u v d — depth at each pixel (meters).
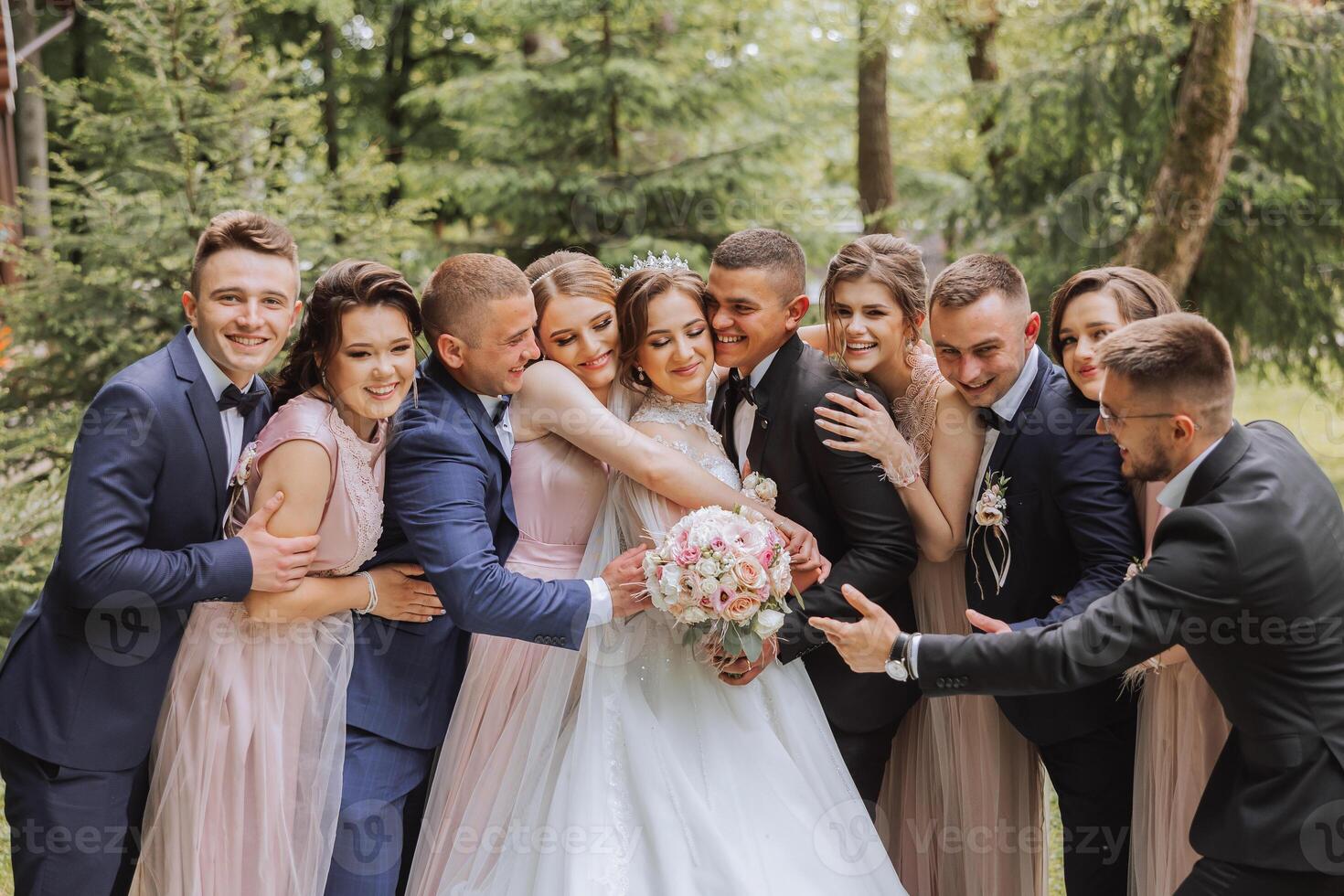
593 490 2.67
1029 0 7.67
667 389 2.62
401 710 2.53
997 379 2.53
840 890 2.45
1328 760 2.05
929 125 9.98
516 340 2.46
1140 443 2.18
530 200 8.68
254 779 2.40
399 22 10.66
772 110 9.48
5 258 5.66
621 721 2.54
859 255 2.65
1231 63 6.80
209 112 5.82
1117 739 2.64
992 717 2.75
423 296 2.50
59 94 6.12
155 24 5.73
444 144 10.91
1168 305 2.54
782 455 2.65
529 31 9.66
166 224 5.50
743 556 2.37
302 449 2.34
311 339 2.42
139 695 2.35
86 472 2.26
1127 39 7.42
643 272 2.61
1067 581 2.63
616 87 8.68
